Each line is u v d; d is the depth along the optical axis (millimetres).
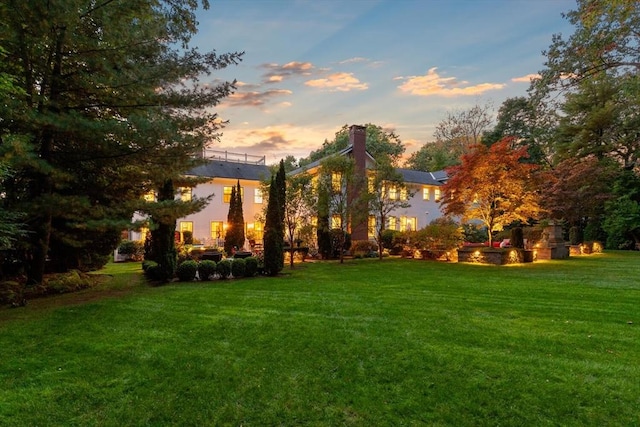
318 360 3920
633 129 23062
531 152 29547
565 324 5176
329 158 15867
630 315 5711
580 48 11945
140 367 3799
